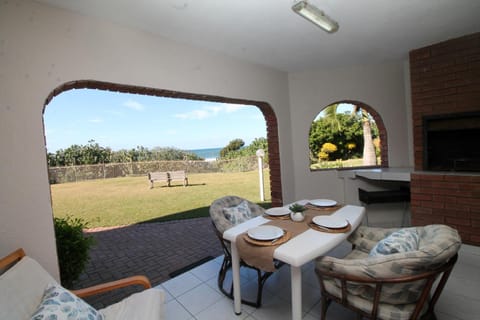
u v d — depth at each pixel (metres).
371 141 6.27
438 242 1.10
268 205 5.25
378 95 3.48
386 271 1.08
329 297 1.39
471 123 2.63
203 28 2.04
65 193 7.79
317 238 1.47
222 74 2.62
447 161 2.86
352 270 1.16
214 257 2.77
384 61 3.35
